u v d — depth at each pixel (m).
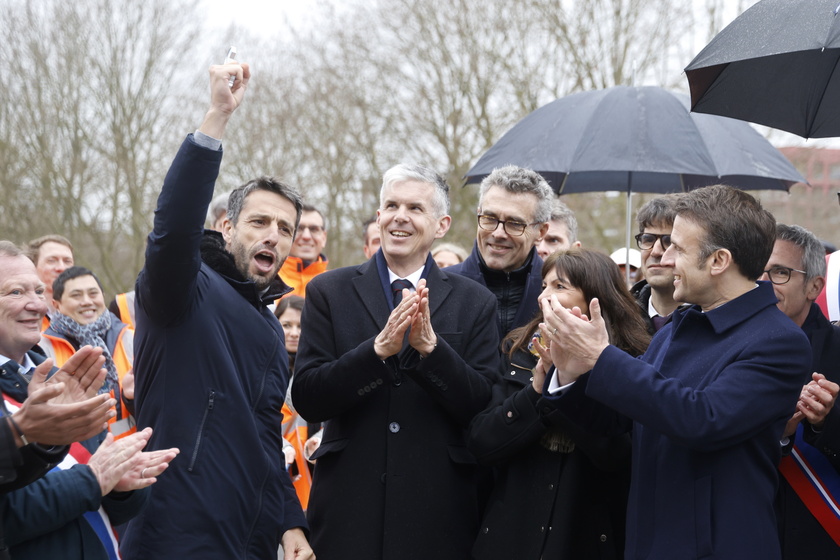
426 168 3.63
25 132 14.12
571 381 3.01
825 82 3.34
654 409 2.62
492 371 3.48
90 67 14.31
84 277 4.83
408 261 3.57
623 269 5.78
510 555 3.21
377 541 3.29
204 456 2.89
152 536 2.82
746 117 3.42
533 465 3.27
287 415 4.69
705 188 2.87
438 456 3.36
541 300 2.90
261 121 15.16
